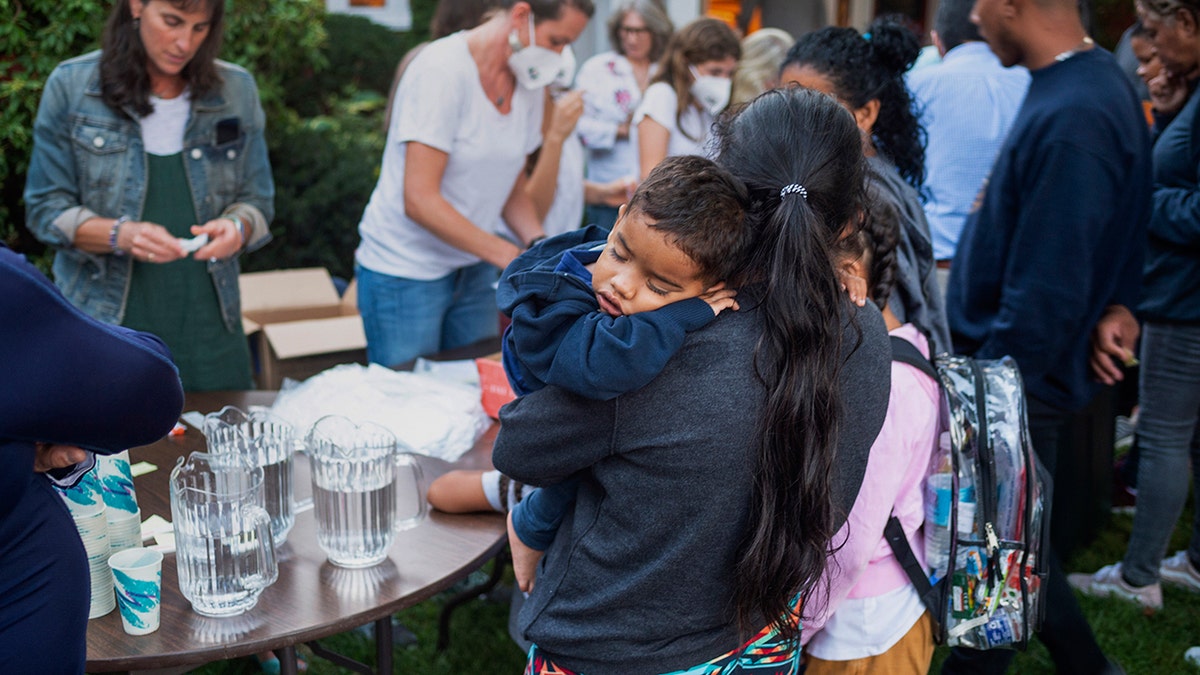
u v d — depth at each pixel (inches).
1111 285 80.1
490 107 103.0
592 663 45.8
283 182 177.3
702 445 41.1
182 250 86.9
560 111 118.5
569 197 140.0
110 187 91.1
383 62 267.0
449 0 122.3
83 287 93.8
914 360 56.4
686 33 138.3
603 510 44.6
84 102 89.0
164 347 44.0
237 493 53.8
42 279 37.4
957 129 104.2
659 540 43.0
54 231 88.8
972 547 56.9
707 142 47.6
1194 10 92.4
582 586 45.4
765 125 43.2
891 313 62.2
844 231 45.8
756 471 41.5
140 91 88.9
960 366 60.1
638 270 39.4
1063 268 74.9
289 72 189.6
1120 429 150.5
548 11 97.4
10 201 136.3
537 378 44.1
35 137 90.4
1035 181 75.9
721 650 45.6
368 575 57.9
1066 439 110.1
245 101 97.2
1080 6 79.9
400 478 65.7
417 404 79.3
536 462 43.9
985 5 78.2
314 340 127.2
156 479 71.2
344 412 77.1
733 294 42.1
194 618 52.5
